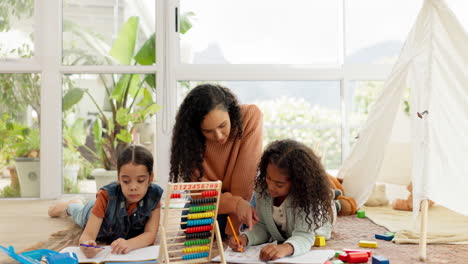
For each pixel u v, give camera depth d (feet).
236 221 5.96
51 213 8.04
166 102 10.81
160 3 10.79
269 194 5.58
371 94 11.14
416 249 5.61
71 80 10.92
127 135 10.71
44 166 10.64
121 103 10.95
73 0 10.97
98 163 10.93
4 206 9.50
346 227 7.04
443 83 6.15
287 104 11.35
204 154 5.92
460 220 7.52
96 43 10.99
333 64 11.10
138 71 10.85
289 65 11.01
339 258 5.05
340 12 11.21
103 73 10.91
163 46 10.80
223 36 11.26
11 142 10.79
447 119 6.05
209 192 4.86
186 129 5.72
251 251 5.30
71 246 5.73
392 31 11.23
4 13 10.84
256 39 11.28
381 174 9.79
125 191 5.57
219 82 11.17
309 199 5.26
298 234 5.36
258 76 10.94
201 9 11.23
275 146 5.42
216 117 5.36
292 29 11.27
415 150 5.99
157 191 5.99
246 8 11.24
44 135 10.66
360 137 8.88
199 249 4.92
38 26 10.69
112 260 4.92
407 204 8.51
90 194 10.88
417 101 6.24
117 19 10.98
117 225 5.82
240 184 6.02
